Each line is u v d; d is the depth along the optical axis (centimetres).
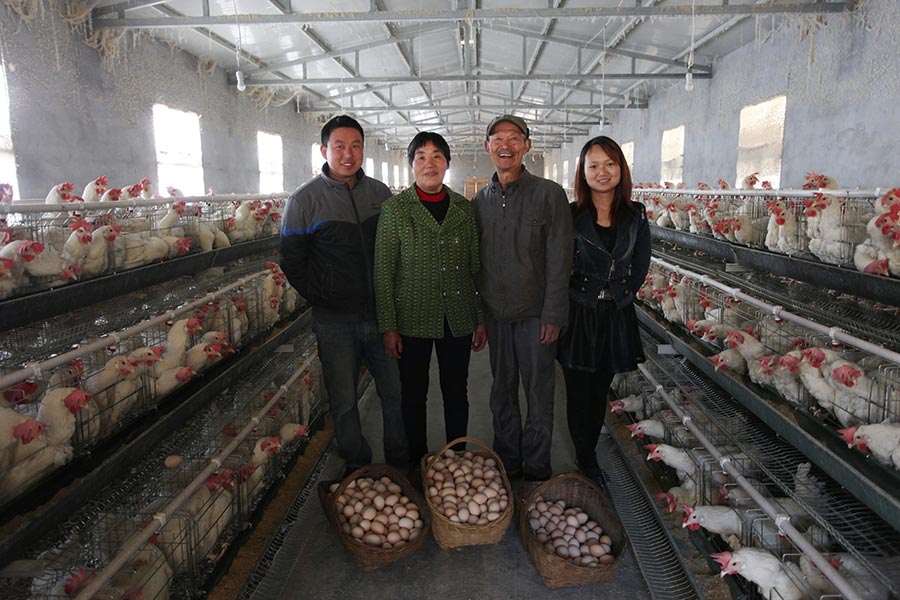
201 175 779
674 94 978
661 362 342
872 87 506
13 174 461
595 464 270
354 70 960
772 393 223
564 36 794
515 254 234
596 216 244
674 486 256
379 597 200
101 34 545
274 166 1068
